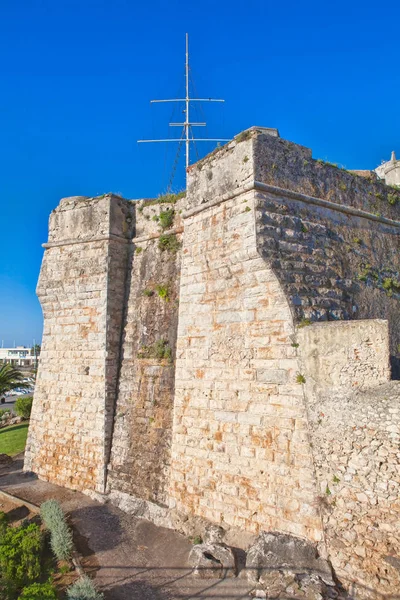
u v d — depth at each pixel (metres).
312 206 12.96
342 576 9.28
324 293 12.19
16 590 9.84
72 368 16.70
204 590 9.70
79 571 10.57
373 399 9.47
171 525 12.58
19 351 129.38
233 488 11.60
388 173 22.69
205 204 13.39
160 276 15.62
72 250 17.45
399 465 8.90
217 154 13.41
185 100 21.16
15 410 32.34
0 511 13.17
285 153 12.77
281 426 10.92
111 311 16.12
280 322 11.34
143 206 16.89
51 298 17.70
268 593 9.05
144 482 13.93
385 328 9.65
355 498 9.42
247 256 11.88
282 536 10.14
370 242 14.12
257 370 11.59
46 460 16.75
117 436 15.19
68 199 18.42
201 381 12.85
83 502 14.55
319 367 10.43
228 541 11.13
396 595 8.47
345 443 9.72
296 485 10.45
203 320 13.09
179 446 13.04
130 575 10.44
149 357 15.14
